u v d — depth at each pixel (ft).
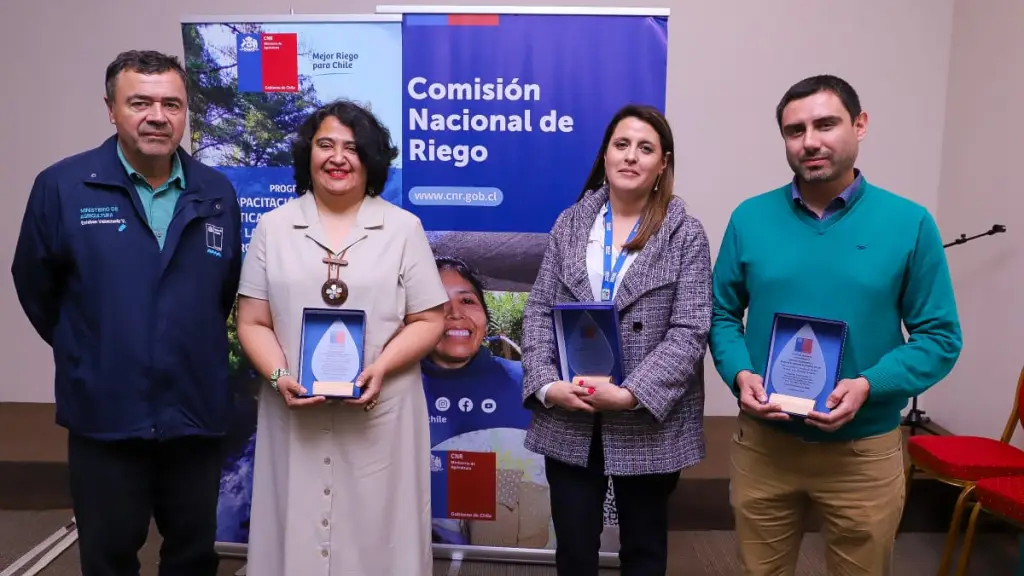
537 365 5.65
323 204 5.91
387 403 5.79
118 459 5.67
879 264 5.10
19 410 11.94
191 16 7.72
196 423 5.78
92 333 5.48
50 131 11.84
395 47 7.64
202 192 5.78
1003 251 9.99
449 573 8.33
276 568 5.98
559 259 5.91
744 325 6.04
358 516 5.76
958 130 11.11
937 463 8.12
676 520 9.72
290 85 7.75
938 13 11.25
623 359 5.52
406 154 7.84
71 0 11.50
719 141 11.64
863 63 11.41
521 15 7.57
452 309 8.05
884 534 5.42
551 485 5.90
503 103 7.72
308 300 5.69
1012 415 8.67
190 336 5.67
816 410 5.08
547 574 8.35
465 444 8.29
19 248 5.63
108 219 5.45
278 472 5.87
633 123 5.65
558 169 7.80
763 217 5.58
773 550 5.83
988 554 9.05
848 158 5.08
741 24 11.36
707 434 11.13
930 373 5.06
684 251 5.67
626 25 7.55
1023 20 9.59
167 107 5.35
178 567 6.26
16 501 9.94
